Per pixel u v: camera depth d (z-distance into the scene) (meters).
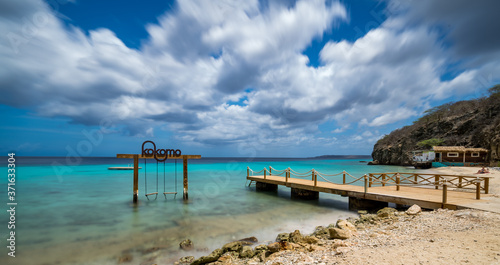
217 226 10.21
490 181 18.70
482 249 4.73
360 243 6.16
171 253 7.41
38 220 11.09
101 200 15.54
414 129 69.31
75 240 8.55
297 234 7.71
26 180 27.50
